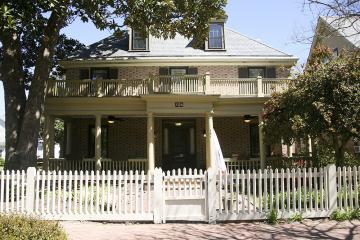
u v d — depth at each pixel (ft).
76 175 34.68
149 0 50.24
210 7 55.31
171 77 66.13
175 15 56.34
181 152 78.18
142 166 70.44
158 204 33.94
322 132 46.03
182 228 31.73
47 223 19.51
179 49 78.48
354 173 35.32
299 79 49.14
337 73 44.60
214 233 29.94
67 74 77.41
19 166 49.47
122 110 66.44
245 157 74.64
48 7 44.57
